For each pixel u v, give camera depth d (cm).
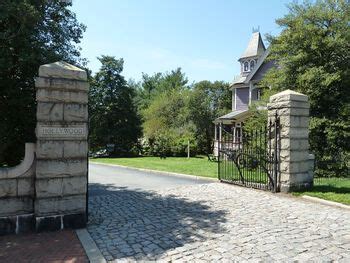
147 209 790
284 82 1616
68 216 633
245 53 3266
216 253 495
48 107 623
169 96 4153
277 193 970
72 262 466
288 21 1602
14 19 863
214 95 4734
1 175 601
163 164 2028
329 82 1436
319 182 1165
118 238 573
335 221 669
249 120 1761
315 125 1444
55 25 1020
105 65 3625
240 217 704
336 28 1557
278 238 562
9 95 917
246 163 1198
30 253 501
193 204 838
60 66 638
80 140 650
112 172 1669
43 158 618
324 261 462
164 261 467
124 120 3656
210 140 3528
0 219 595
